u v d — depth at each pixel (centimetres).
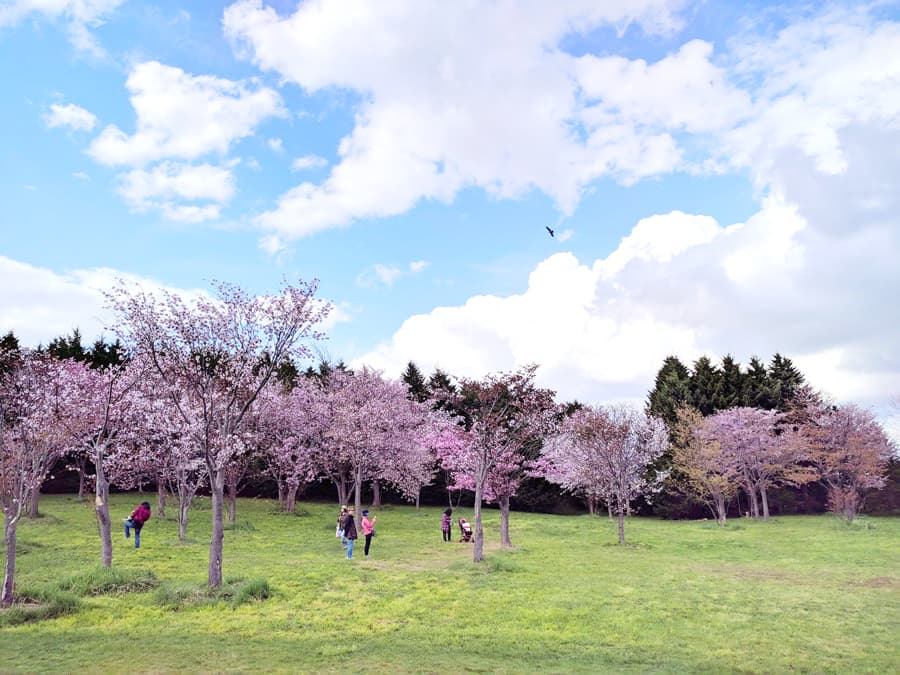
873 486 4869
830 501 4941
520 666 1157
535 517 4938
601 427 3369
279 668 1094
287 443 4159
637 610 1642
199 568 2150
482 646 1295
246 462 3669
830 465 4706
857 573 2294
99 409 2525
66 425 1802
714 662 1209
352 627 1425
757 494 5703
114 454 3109
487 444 2564
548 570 2284
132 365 2734
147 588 1752
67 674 1031
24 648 1184
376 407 3853
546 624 1484
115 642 1237
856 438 4550
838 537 3484
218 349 1897
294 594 1758
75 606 1508
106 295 1842
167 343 1859
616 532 3816
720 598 1811
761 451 4903
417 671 1101
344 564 2312
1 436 1555
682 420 5372
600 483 4197
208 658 1143
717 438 4850
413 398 5469
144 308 1853
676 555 2805
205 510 4122
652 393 6888
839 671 1162
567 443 4656
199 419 2189
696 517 5575
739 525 4253
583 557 2683
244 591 1669
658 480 4788
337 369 4969
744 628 1477
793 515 5475
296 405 4306
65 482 4738
